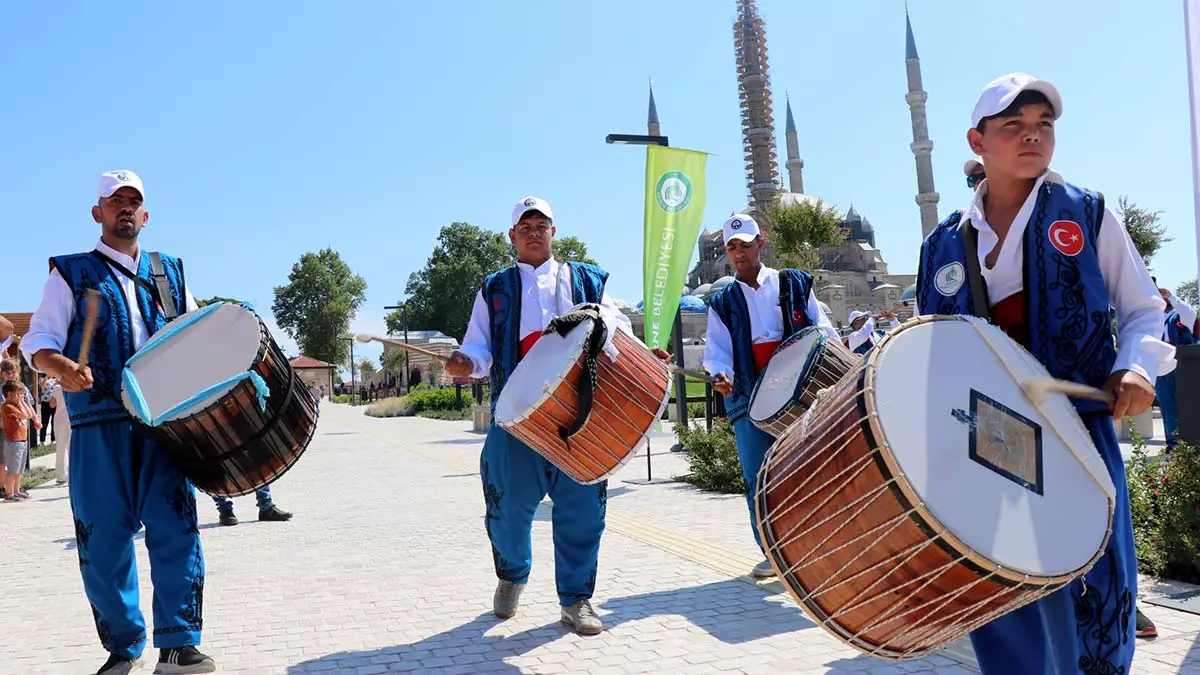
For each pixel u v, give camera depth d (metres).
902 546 2.19
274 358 3.89
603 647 4.35
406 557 6.76
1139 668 3.65
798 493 2.45
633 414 4.21
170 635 3.88
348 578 6.08
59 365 3.68
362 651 4.42
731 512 8.19
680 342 14.27
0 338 11.73
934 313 2.83
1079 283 2.51
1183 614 4.39
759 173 107.44
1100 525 2.24
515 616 4.96
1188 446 5.73
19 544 7.99
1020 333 2.62
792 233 38.00
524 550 4.84
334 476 12.94
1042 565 2.09
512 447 4.66
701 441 10.16
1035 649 2.54
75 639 4.80
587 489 4.62
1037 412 2.38
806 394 4.91
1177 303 9.18
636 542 6.97
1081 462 2.32
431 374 66.25
